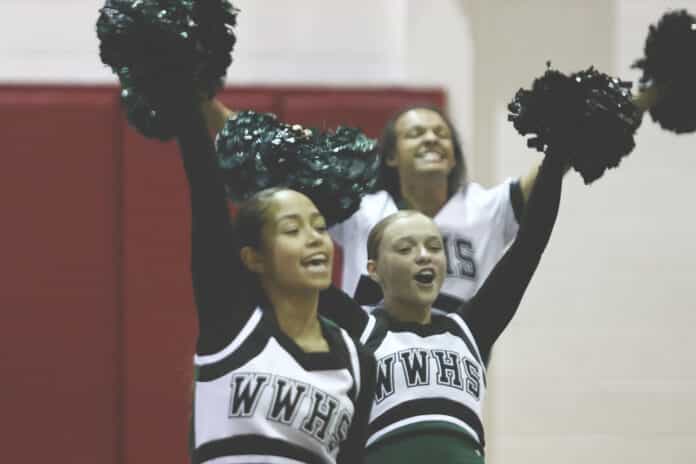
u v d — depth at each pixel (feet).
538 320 49.93
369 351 24.14
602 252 50.11
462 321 25.80
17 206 49.08
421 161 32.27
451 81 50.08
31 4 50.83
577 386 49.96
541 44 49.96
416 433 24.34
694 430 50.16
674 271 50.19
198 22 23.44
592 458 49.88
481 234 32.24
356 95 49.65
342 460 23.75
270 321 23.16
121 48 22.81
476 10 50.16
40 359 48.75
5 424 48.52
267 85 49.85
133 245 49.29
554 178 25.13
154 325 49.06
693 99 29.58
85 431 48.62
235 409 22.36
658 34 29.78
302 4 51.52
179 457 48.78
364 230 31.37
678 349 50.11
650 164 50.16
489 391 49.85
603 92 24.94
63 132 49.39
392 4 51.60
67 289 48.98
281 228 23.20
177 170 49.78
